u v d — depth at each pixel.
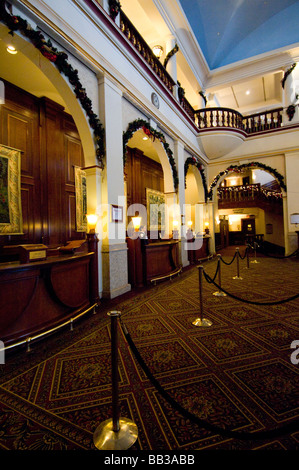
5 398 1.83
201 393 1.83
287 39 9.89
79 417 1.63
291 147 9.85
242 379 2.00
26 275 2.67
